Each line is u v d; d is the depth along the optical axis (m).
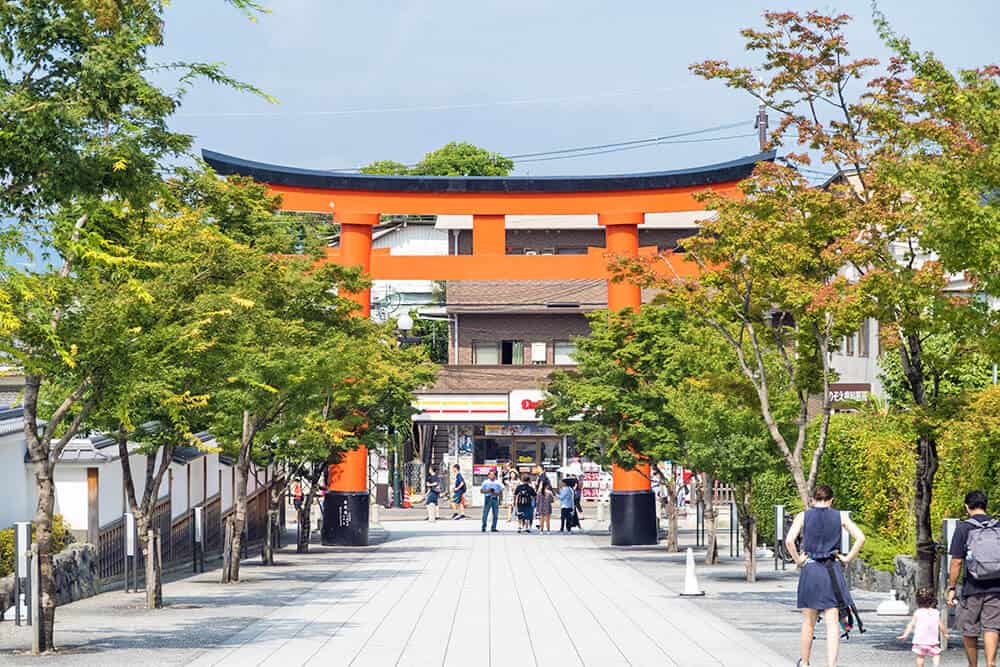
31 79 15.77
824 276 21.22
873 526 28.09
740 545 42.19
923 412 18.03
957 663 15.83
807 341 21.77
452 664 16.28
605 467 44.00
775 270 21.06
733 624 20.69
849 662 16.16
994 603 14.31
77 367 17.66
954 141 17.05
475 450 77.50
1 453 25.72
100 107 15.56
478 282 70.56
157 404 23.02
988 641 14.29
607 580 29.50
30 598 17.11
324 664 16.25
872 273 18.17
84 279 18.08
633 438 40.41
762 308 22.73
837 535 15.18
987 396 17.50
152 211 21.95
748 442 28.70
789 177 20.83
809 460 30.75
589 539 47.00
